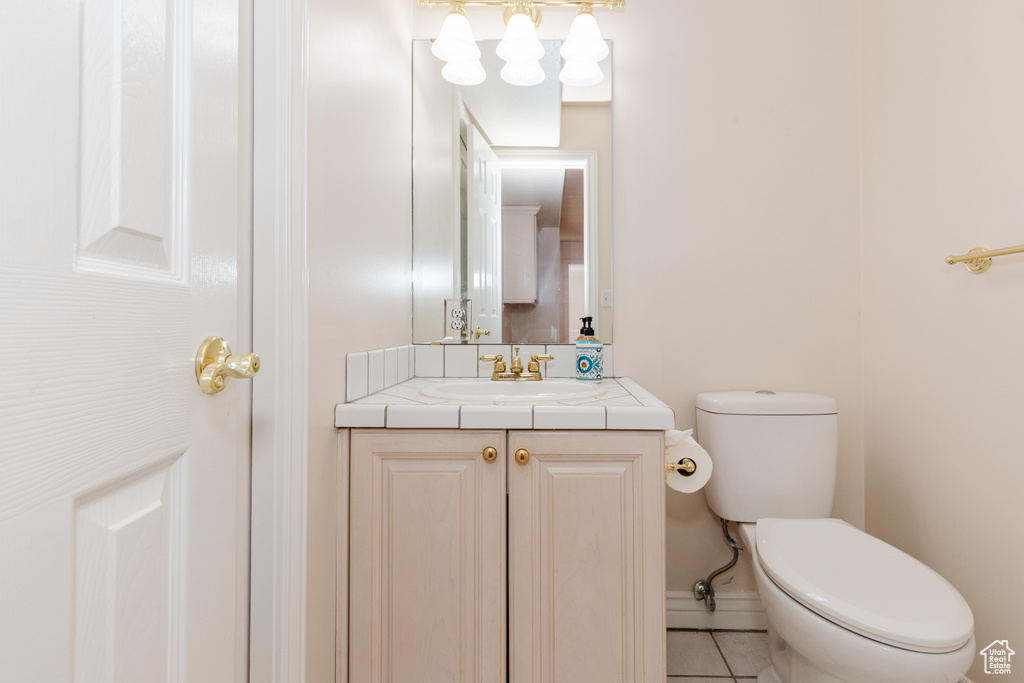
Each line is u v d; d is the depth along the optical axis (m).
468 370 1.63
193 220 0.56
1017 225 1.09
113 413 0.44
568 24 1.67
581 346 1.54
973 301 1.21
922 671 0.84
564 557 1.02
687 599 1.62
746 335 1.63
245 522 0.79
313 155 0.90
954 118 1.26
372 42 1.22
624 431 1.01
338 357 1.02
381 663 1.02
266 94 0.80
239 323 0.77
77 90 0.40
